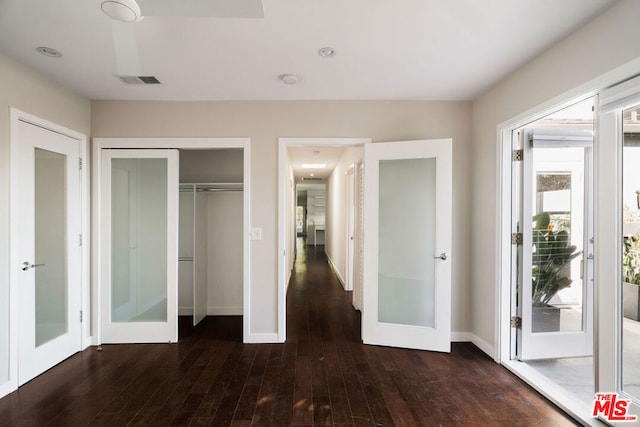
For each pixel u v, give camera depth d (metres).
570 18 1.90
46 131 2.72
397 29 2.03
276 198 3.30
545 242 3.13
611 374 1.90
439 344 3.06
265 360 2.88
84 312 3.14
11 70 2.38
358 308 4.40
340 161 6.25
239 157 4.33
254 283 3.31
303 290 5.60
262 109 3.29
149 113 3.26
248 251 3.29
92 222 3.24
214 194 4.21
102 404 2.21
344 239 5.77
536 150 3.12
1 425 1.99
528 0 1.75
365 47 2.25
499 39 2.14
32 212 2.59
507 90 2.73
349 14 1.88
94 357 2.96
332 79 2.79
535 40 2.15
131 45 2.21
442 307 3.06
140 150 3.28
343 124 3.30
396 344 3.18
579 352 2.92
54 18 1.90
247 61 2.46
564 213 3.12
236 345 3.23
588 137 2.87
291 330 3.66
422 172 3.18
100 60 2.43
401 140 3.30
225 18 1.90
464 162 3.32
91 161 3.24
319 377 2.58
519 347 2.85
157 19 1.90
